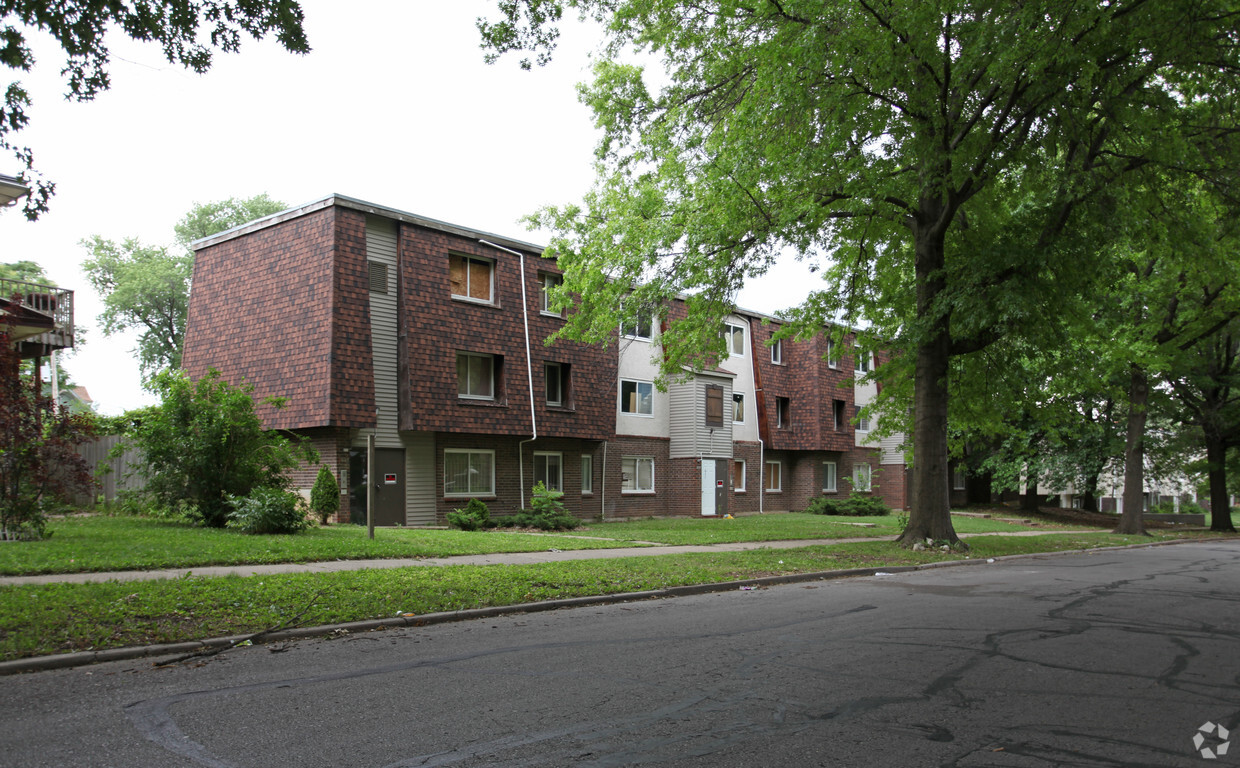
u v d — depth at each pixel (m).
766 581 12.94
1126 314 26.55
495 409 24.25
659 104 17.73
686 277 15.62
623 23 16.53
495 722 5.12
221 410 16.25
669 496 32.22
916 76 14.23
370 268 22.20
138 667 6.49
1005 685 6.25
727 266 15.85
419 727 5.00
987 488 45.69
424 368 22.59
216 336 23.73
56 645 6.71
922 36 13.02
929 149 14.38
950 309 16.67
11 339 13.27
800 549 17.66
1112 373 25.94
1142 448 30.47
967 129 14.92
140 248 43.28
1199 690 6.17
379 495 21.94
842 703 5.67
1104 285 18.41
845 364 40.25
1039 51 12.26
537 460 26.67
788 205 14.60
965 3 13.03
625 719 5.23
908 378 21.39
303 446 18.25
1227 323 26.84
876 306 20.47
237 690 5.82
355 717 5.18
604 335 17.52
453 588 10.19
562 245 18.95
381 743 4.69
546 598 10.21
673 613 9.68
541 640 7.83
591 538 19.00
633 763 4.43
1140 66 13.65
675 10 16.16
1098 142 15.38
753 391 36.69
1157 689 6.18
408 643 7.62
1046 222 16.05
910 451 23.12
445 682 6.12
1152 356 24.83
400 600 9.25
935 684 6.24
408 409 22.23
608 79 17.75
